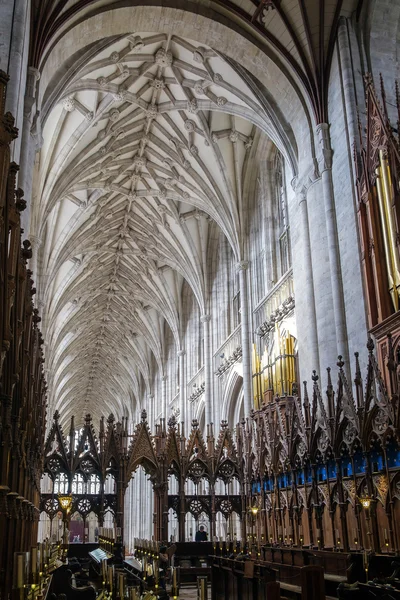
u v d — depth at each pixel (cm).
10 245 798
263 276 2980
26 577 637
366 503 1414
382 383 1438
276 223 2903
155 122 3097
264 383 2547
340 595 935
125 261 4659
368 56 2077
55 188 2977
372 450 1486
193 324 4506
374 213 1692
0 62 1413
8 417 831
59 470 2338
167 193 3581
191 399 4372
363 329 1767
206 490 3762
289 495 2017
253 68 2352
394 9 2073
